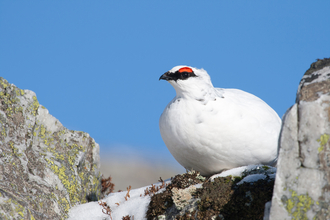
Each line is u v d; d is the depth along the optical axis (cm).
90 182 1285
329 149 597
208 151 1010
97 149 1345
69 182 1150
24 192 965
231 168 1063
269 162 1053
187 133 998
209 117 984
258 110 1034
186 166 1123
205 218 844
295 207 611
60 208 1047
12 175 964
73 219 1055
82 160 1266
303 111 623
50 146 1197
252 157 1024
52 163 1134
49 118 1224
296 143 625
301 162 619
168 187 1009
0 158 961
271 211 626
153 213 958
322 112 608
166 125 1044
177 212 916
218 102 1003
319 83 640
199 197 898
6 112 1074
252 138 992
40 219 931
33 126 1156
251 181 895
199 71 1024
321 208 592
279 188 627
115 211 1051
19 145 1060
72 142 1269
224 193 867
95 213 1069
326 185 595
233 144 991
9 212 834
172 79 1013
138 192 1114
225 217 838
